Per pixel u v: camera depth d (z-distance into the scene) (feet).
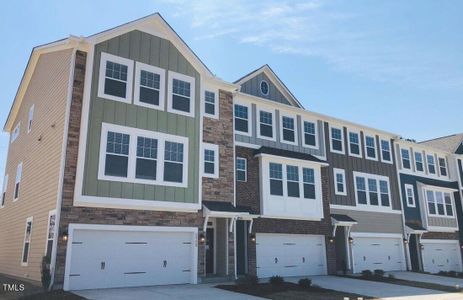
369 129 91.86
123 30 54.80
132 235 51.80
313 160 75.97
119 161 51.11
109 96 52.01
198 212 57.88
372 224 86.12
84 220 47.73
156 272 52.85
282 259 69.92
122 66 54.08
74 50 51.60
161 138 55.36
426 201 99.14
